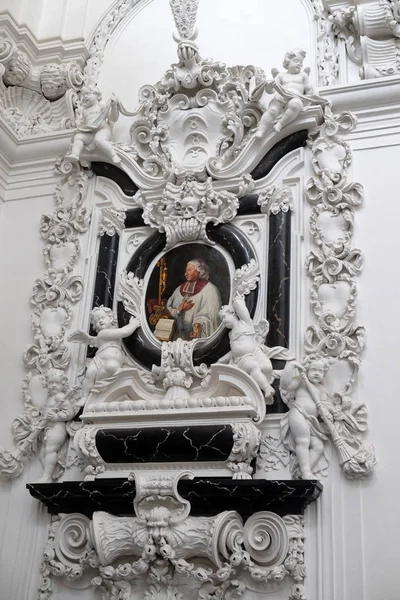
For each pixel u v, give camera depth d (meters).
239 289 6.77
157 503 5.97
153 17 8.73
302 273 6.72
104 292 7.20
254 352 6.33
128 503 6.19
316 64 7.69
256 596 5.75
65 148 8.02
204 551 5.81
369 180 6.84
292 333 6.53
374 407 6.02
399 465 5.79
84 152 7.80
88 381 6.75
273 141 7.24
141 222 7.46
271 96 7.56
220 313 6.57
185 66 7.83
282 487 5.71
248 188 7.17
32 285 7.57
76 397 6.83
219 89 7.71
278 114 7.20
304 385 6.11
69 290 7.36
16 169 8.22
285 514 5.87
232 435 5.98
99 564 6.12
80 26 8.78
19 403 7.07
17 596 6.31
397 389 6.02
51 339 7.12
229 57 8.09
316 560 5.70
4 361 7.31
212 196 7.16
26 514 6.62
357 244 6.62
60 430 6.73
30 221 7.90
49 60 8.60
